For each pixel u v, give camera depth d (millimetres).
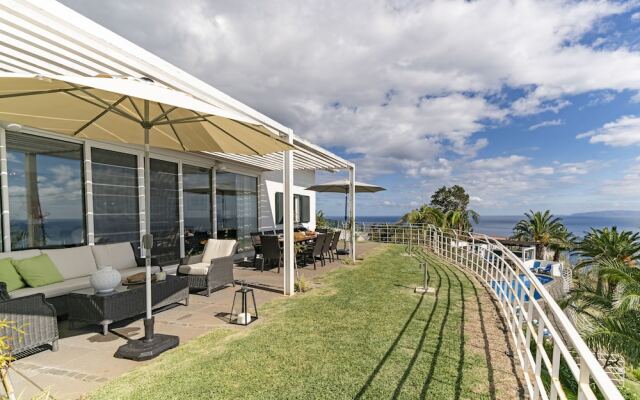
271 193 12945
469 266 9203
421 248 14133
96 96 3094
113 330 4176
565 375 4355
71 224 5859
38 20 2627
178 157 8375
